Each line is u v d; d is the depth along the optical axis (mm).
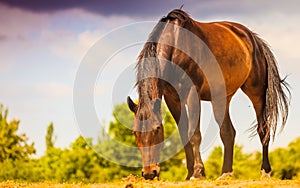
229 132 13773
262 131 14977
